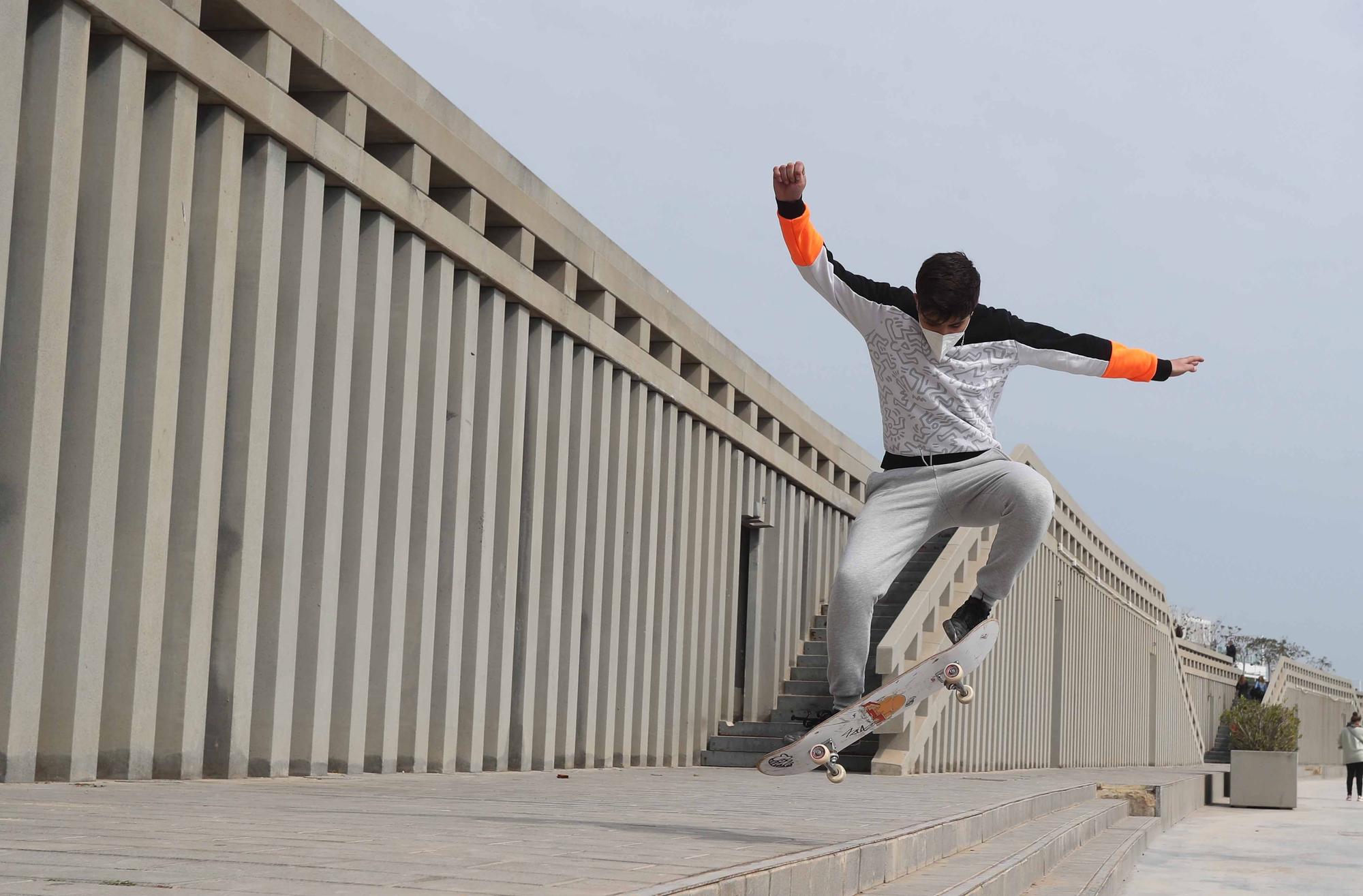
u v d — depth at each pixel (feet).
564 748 38.42
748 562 57.26
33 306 20.27
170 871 9.40
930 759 46.42
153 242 22.97
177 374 23.32
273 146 25.72
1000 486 14.42
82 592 21.06
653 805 20.47
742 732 51.88
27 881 8.66
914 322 14.20
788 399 59.67
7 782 19.58
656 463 45.11
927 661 14.92
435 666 32.19
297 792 21.01
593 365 41.01
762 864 11.34
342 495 28.02
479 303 34.63
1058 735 72.38
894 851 16.17
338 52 27.48
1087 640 81.30
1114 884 24.68
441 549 32.55
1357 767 75.31
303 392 26.71
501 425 35.53
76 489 21.30
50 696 21.01
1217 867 32.37
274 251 25.84
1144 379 14.93
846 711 14.83
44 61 20.58
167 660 23.53
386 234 29.71
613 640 41.73
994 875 17.30
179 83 23.18
